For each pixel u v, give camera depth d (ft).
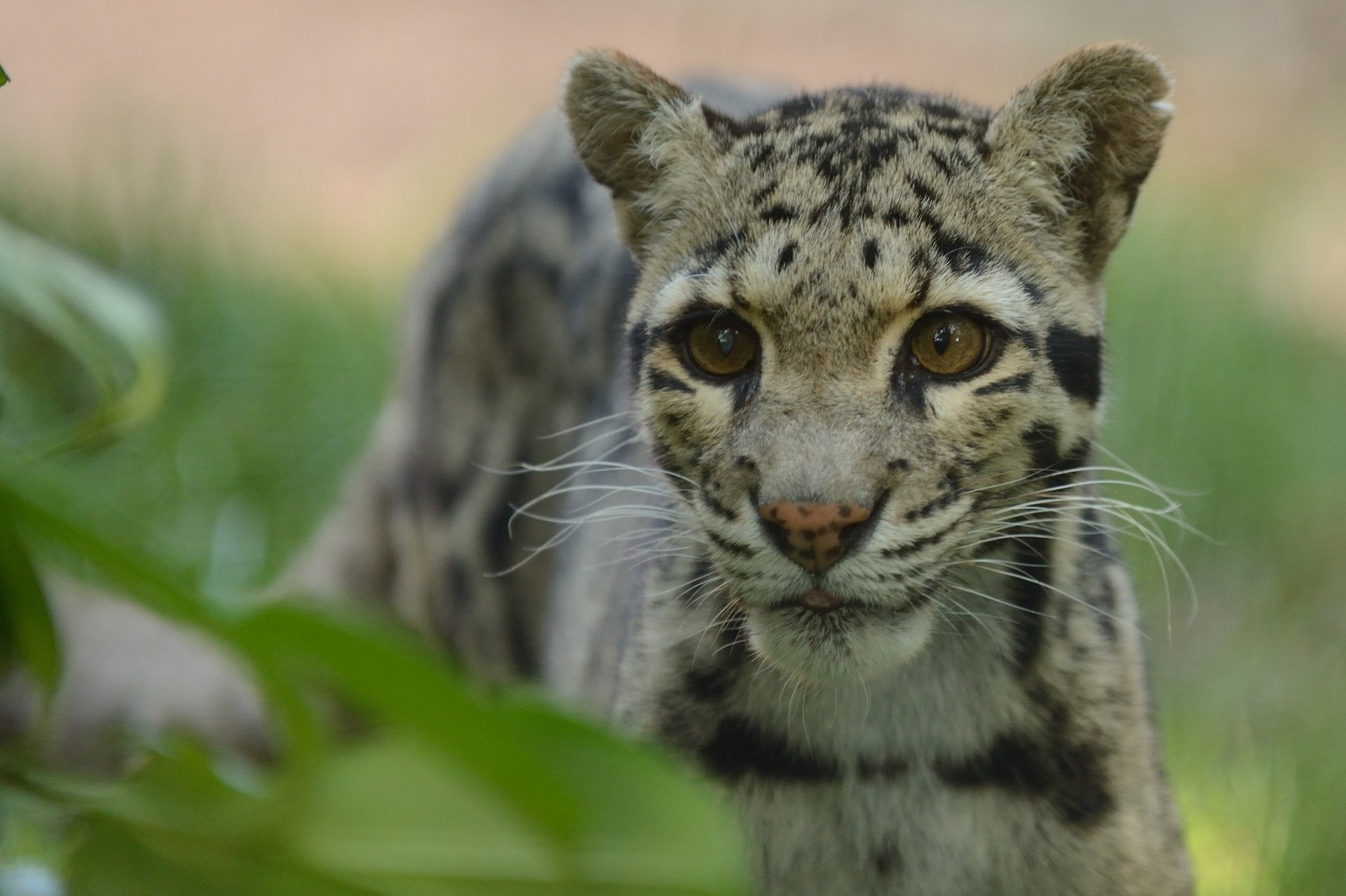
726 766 21.13
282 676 6.03
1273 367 49.62
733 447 19.27
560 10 82.07
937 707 20.79
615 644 23.98
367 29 78.64
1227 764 33.17
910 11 86.02
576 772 5.88
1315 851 29.73
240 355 43.47
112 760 27.96
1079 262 21.38
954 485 19.36
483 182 34.91
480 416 32.73
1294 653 38.83
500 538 31.78
